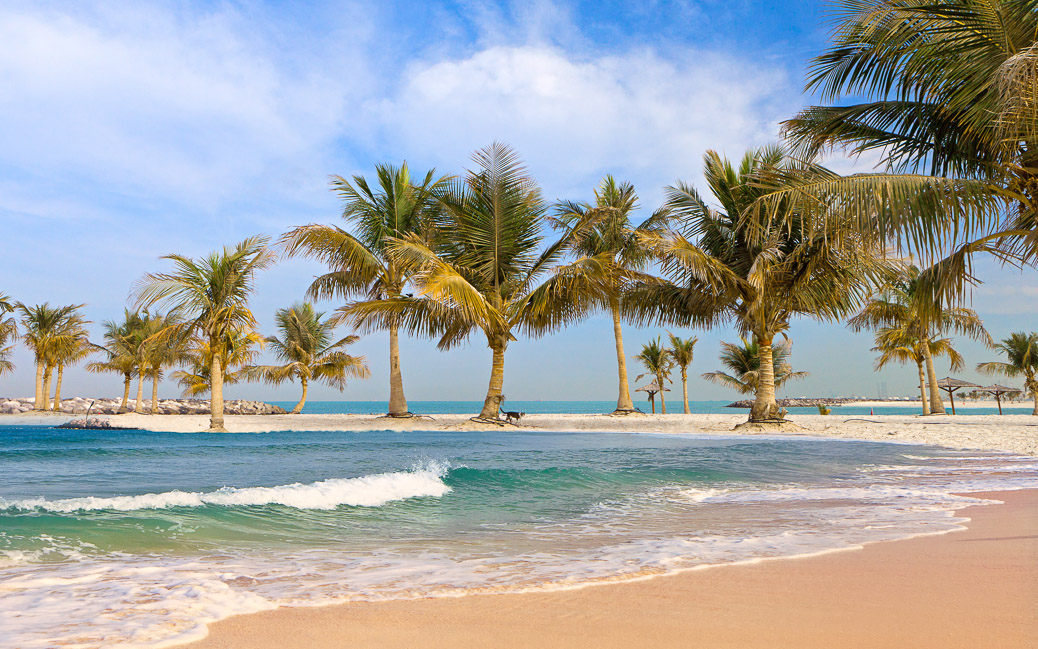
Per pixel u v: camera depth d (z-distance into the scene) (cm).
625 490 649
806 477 765
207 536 399
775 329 1656
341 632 218
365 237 2141
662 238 1551
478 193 1838
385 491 581
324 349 3525
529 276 1866
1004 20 740
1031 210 782
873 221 811
